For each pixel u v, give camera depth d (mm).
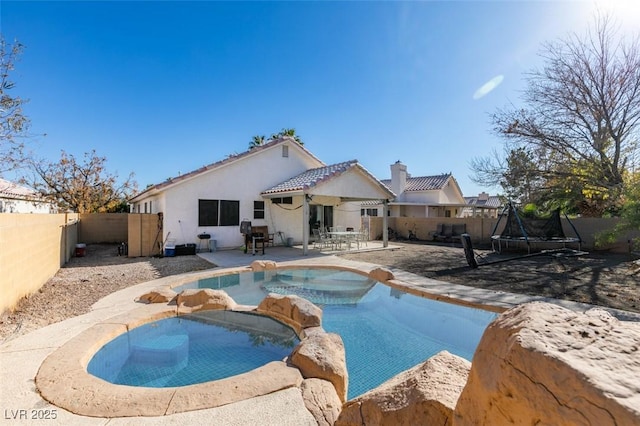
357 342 5820
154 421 2973
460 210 35688
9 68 10516
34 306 6574
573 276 9391
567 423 1206
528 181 17469
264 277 10695
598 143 14812
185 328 6453
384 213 17641
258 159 17281
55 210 23734
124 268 11141
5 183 18047
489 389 1554
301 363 3992
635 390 1143
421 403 2076
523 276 9500
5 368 3955
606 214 16172
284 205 18312
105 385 3586
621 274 9570
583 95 14516
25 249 6801
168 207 14477
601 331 1543
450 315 7066
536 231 15562
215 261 12555
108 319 5836
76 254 14734
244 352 5402
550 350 1381
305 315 5770
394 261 12734
